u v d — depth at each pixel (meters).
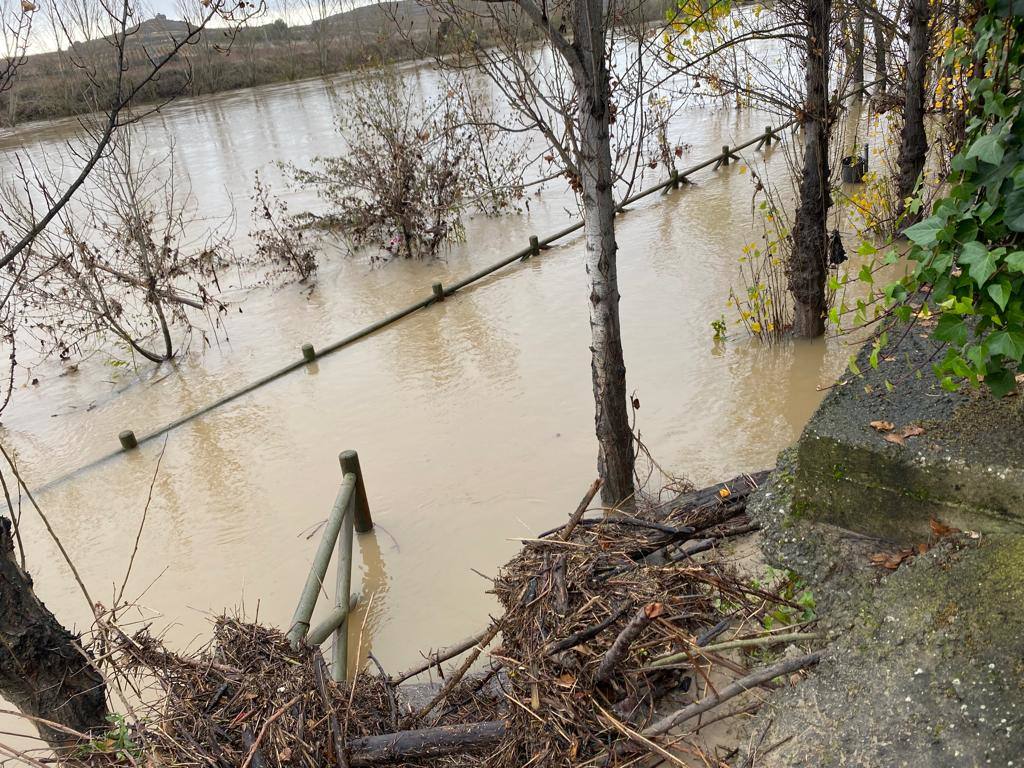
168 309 11.05
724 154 14.67
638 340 8.15
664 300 9.04
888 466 2.80
